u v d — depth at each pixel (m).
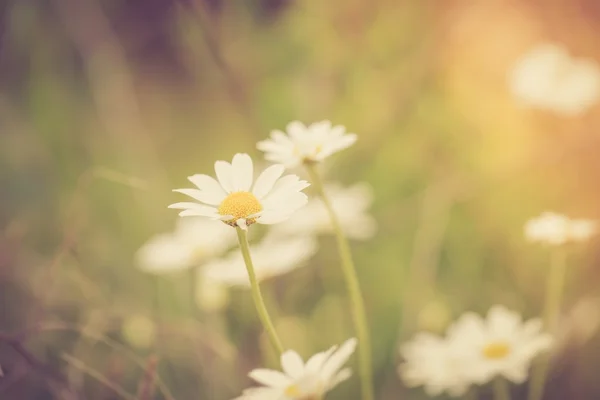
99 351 0.64
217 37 0.84
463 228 0.75
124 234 0.78
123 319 0.66
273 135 0.53
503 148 0.79
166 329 0.65
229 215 0.46
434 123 0.82
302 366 0.47
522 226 0.74
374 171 0.80
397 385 0.67
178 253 0.68
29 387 0.61
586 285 0.70
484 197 0.75
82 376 0.61
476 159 0.79
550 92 0.75
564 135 0.79
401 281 0.72
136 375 0.64
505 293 0.71
